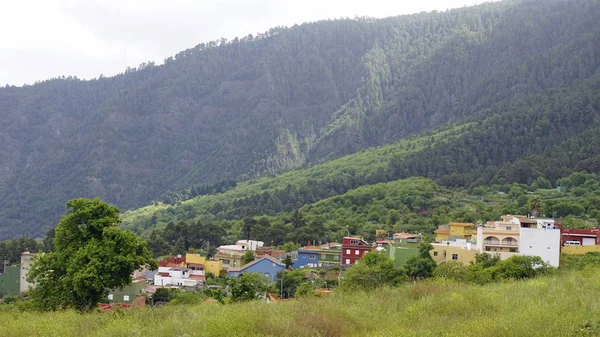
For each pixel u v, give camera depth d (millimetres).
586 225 90938
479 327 16578
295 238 108500
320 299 24047
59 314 24484
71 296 31766
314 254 87812
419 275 53219
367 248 85250
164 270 77125
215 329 18125
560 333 15727
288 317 19141
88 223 33156
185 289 69125
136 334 19375
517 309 19094
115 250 32438
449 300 21078
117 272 32125
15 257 102750
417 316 19406
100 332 20094
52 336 19828
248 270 78938
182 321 20500
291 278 65375
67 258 32594
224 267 89250
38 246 108188
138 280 64688
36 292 33625
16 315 25781
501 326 16484
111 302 55562
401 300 23078
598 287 22281
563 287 22672
